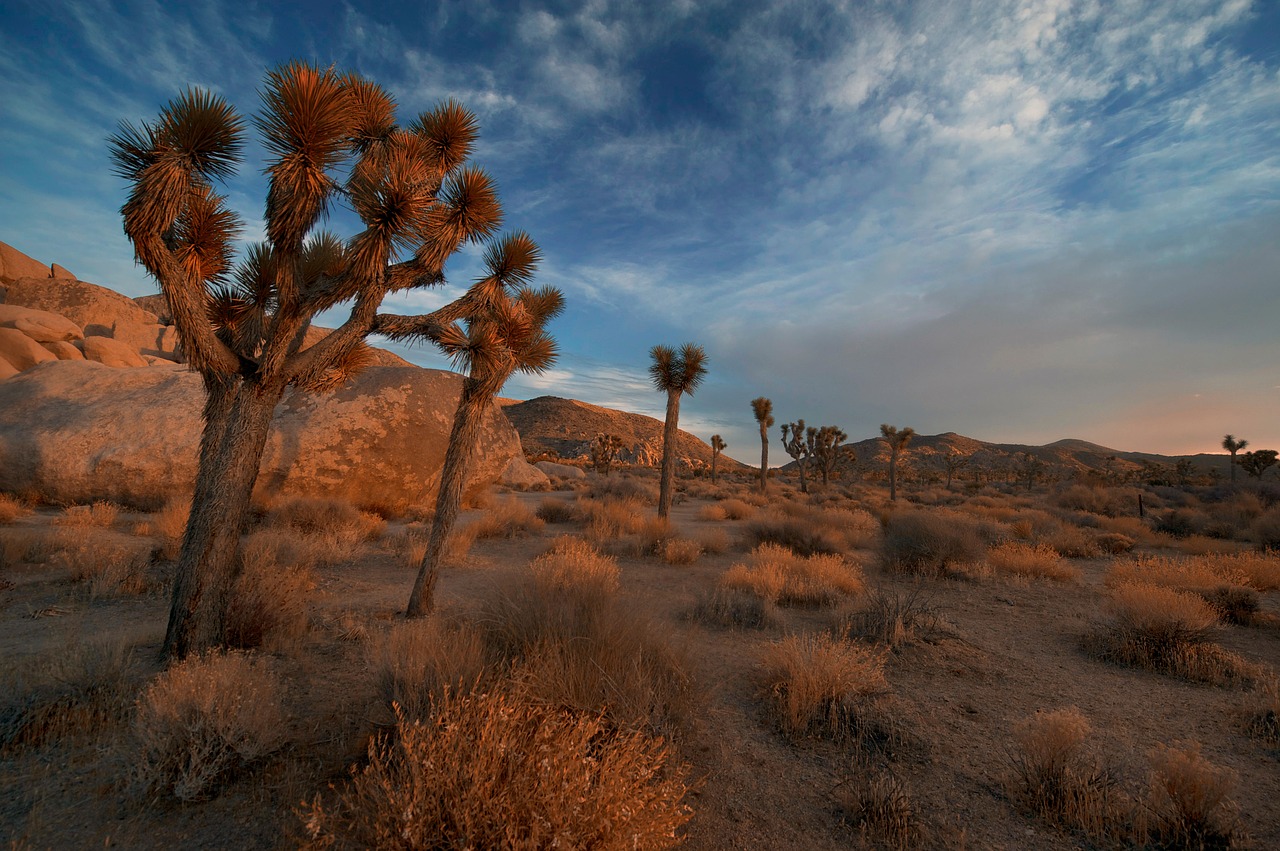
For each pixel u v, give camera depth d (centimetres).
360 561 1083
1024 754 398
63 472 1488
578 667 404
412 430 1792
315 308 572
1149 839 322
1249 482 3203
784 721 458
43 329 2791
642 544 1331
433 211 641
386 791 258
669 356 1708
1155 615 651
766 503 3114
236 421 543
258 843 281
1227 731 466
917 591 1004
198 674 373
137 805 307
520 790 241
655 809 261
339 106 521
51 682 426
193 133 473
